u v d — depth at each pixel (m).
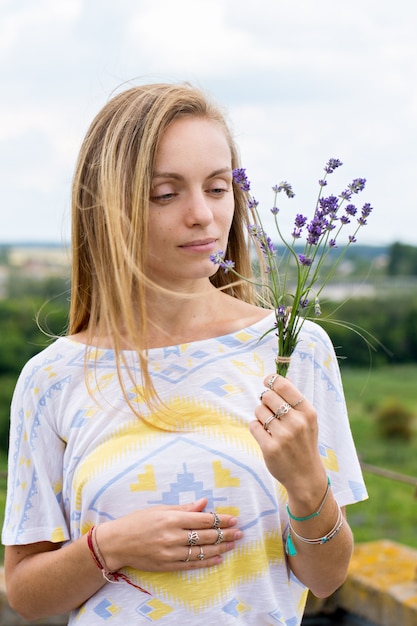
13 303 16.59
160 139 1.85
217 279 2.16
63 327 2.33
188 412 1.89
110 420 1.91
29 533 1.96
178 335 1.99
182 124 1.87
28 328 16.05
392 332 17.83
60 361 2.00
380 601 3.64
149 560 1.80
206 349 1.95
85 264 2.04
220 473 1.84
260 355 1.97
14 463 2.02
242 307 2.05
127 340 1.97
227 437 1.87
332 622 3.82
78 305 2.07
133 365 1.94
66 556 1.87
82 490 1.89
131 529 1.80
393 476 3.90
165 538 1.79
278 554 1.90
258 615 1.86
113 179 1.88
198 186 1.85
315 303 1.79
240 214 2.11
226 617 1.83
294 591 1.96
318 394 1.96
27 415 2.00
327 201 1.71
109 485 1.86
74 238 2.03
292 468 1.74
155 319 1.99
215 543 1.81
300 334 1.97
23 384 2.02
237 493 1.84
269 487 1.87
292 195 1.76
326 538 1.80
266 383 1.77
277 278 1.82
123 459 1.87
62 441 2.00
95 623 1.87
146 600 1.84
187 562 1.80
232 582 1.85
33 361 2.03
